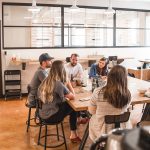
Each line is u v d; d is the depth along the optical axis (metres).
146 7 7.97
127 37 8.02
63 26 7.14
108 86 2.28
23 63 6.54
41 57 3.74
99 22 7.66
